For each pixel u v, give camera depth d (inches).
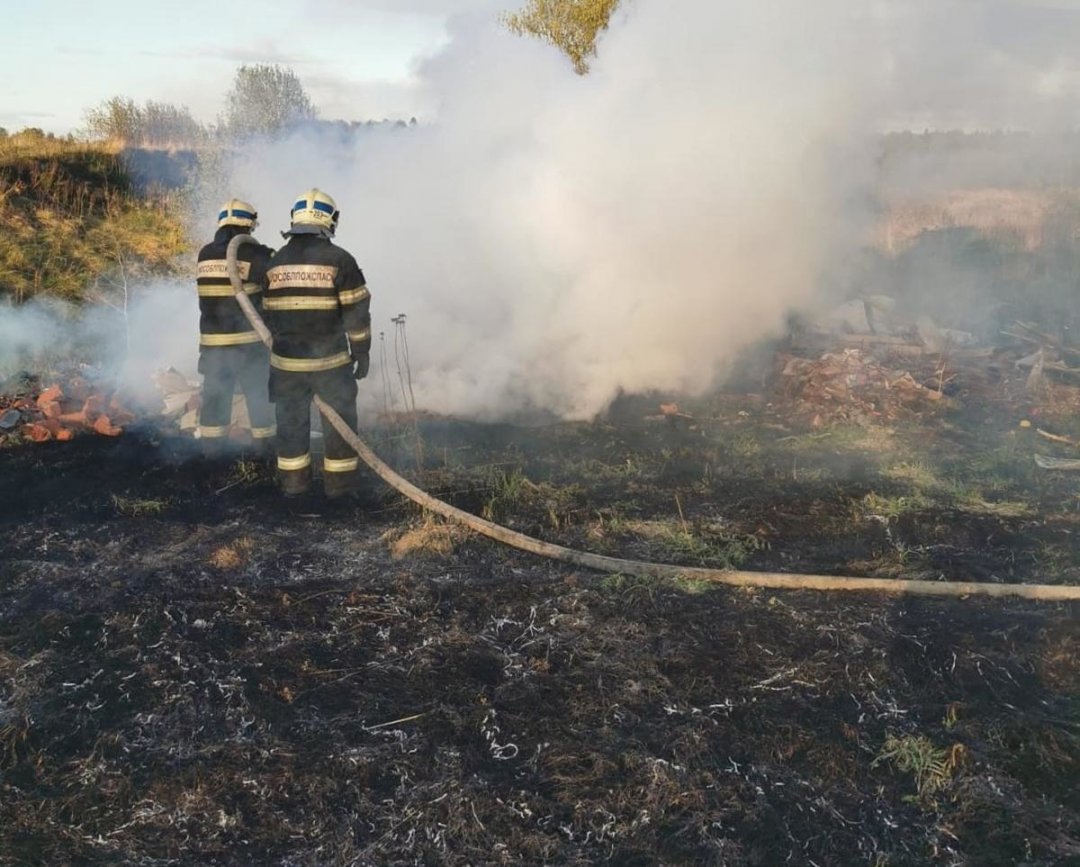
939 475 231.9
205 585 173.8
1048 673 145.8
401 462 239.0
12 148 533.0
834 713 135.3
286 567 182.1
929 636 154.9
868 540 195.0
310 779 120.5
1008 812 115.4
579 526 201.0
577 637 154.8
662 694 138.9
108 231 456.1
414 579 175.8
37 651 151.4
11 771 123.5
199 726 132.5
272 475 230.4
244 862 108.3
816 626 158.2
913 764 123.1
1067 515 207.3
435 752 125.9
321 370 208.1
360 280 207.0
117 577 177.3
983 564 183.2
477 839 111.1
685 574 175.0
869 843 111.0
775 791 119.3
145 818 115.0
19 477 230.7
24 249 412.5
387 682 142.6
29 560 184.5
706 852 109.0
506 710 135.1
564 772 121.9
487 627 158.2
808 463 241.9
